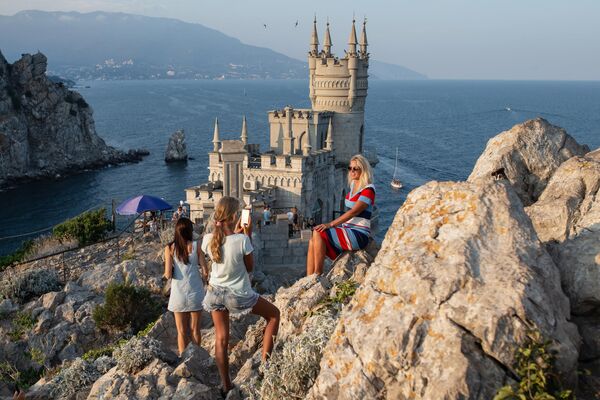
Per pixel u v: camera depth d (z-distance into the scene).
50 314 21.00
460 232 7.62
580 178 9.59
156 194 100.75
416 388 6.73
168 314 16.97
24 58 130.50
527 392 6.30
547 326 6.66
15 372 18.30
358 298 7.93
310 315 10.74
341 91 63.09
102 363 13.84
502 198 7.80
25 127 123.31
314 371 8.96
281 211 47.66
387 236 8.62
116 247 29.70
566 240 8.48
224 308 10.32
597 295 7.70
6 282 23.38
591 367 7.38
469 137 175.88
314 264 12.33
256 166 50.66
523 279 6.92
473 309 6.77
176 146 133.50
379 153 139.12
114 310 20.02
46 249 30.14
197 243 13.10
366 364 7.18
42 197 98.31
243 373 10.67
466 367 6.46
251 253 10.16
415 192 8.62
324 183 55.53
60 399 12.96
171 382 10.75
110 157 134.38
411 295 7.23
